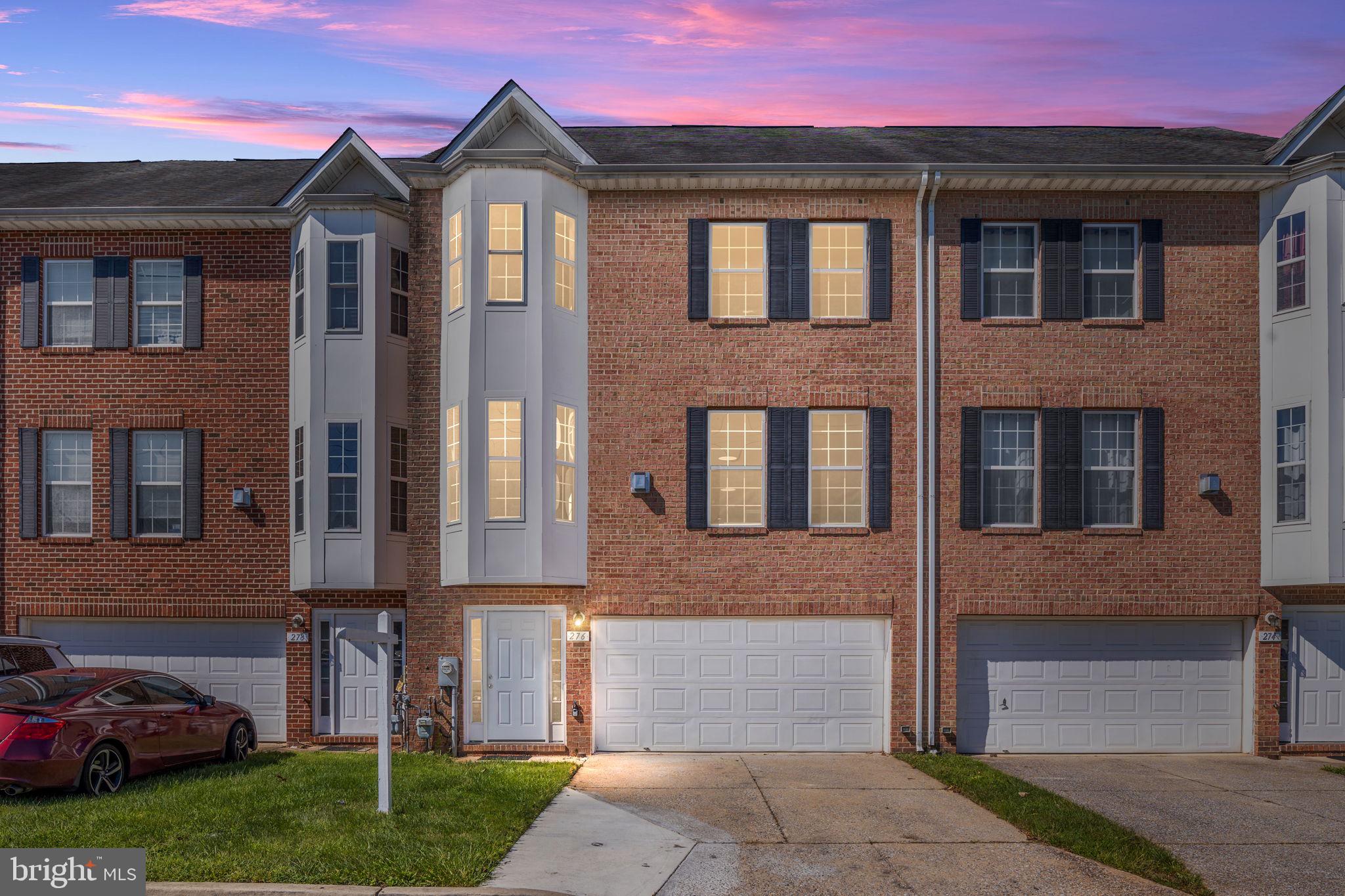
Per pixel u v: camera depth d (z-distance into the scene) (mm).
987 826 10984
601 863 9383
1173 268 16266
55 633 17641
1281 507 15789
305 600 17203
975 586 15969
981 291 16250
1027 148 18047
